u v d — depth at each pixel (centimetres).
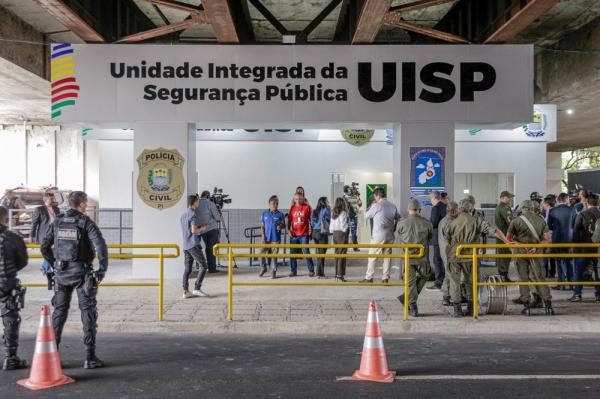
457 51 1276
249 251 1596
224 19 1133
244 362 670
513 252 956
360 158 1894
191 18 1139
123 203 1938
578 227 1048
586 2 1357
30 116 2336
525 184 1844
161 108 1277
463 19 1430
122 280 1261
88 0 1197
